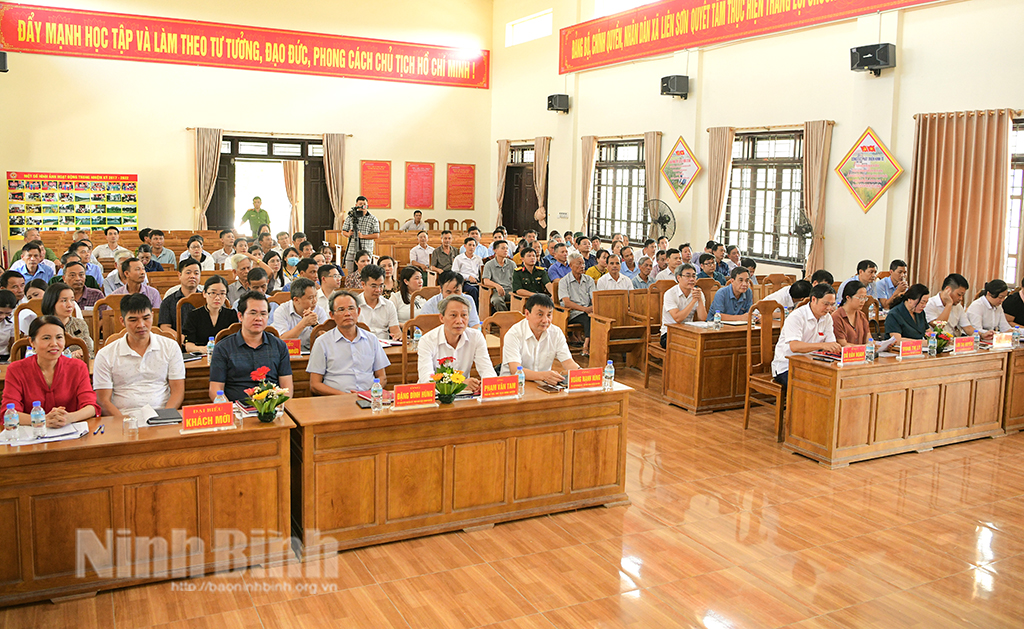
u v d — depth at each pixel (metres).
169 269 8.80
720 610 3.35
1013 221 7.95
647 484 4.91
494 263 9.48
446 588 3.49
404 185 16.39
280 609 3.27
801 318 5.74
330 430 3.69
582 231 14.30
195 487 3.43
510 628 3.17
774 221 10.70
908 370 5.53
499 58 16.66
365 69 15.74
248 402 3.83
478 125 16.98
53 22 13.22
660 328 7.95
